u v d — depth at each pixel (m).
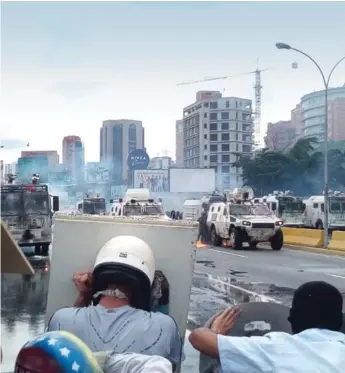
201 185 64.38
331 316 2.24
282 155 81.88
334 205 38.50
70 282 3.11
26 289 12.86
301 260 21.16
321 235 27.31
